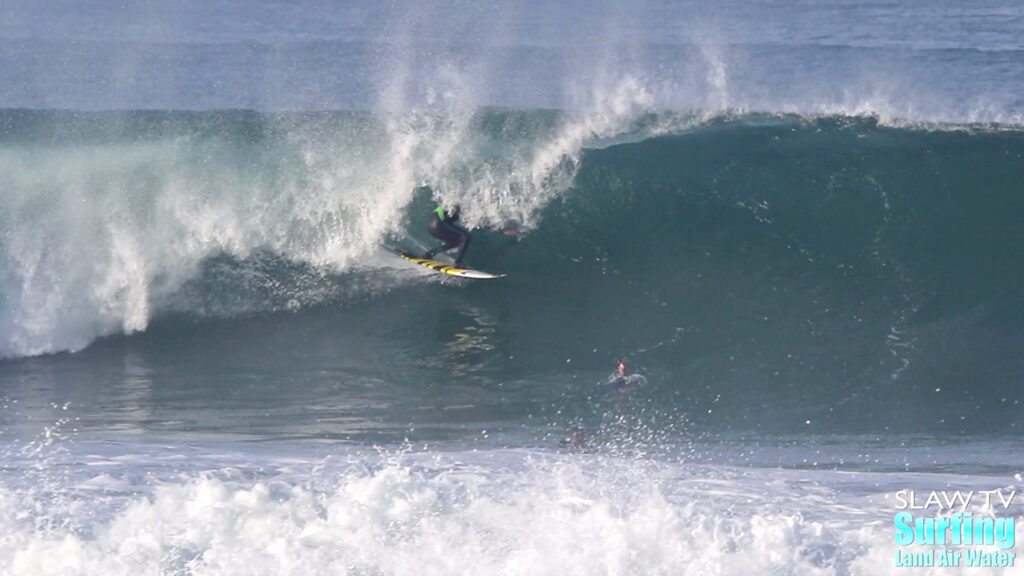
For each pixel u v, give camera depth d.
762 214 57.53
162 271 54.06
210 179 56.28
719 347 49.84
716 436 40.25
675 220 57.50
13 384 46.91
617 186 58.53
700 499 29.81
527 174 58.59
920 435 40.69
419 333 51.78
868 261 55.31
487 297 54.16
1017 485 32.50
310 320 53.25
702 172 59.28
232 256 55.09
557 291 54.50
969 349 49.50
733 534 26.72
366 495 28.30
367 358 49.47
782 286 54.22
